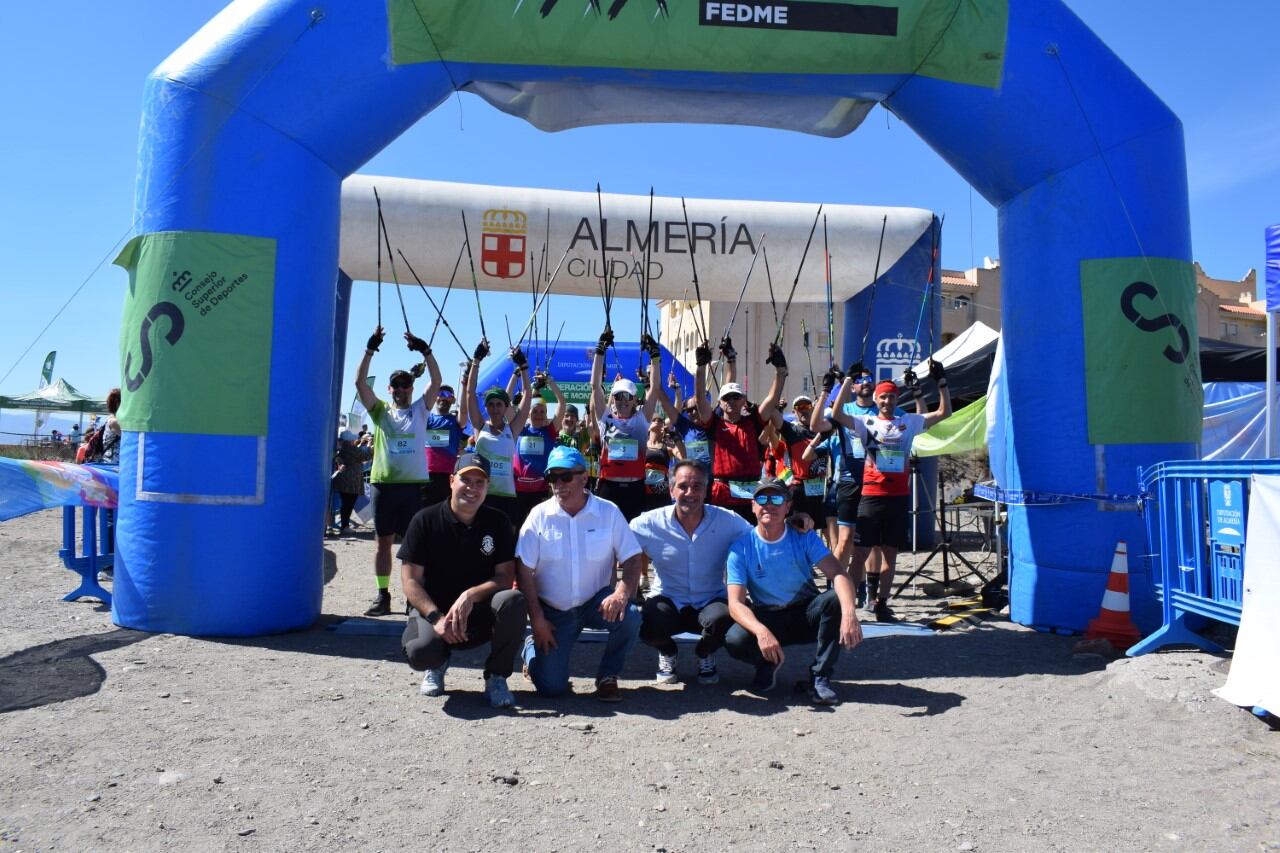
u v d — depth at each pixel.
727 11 5.66
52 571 7.89
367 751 3.49
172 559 5.27
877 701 4.32
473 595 4.15
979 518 11.34
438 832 2.78
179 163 5.37
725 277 10.00
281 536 5.43
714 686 4.62
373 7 5.44
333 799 3.01
